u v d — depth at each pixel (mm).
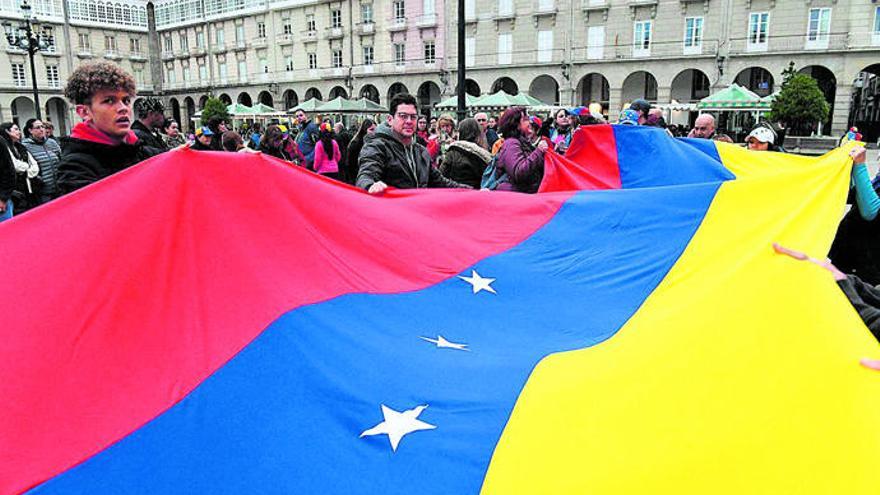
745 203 3229
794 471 1541
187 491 1702
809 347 1711
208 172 2520
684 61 32750
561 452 1755
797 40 30156
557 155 4723
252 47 50438
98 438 1826
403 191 3625
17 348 1910
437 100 42938
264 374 2094
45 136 8016
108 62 2707
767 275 1959
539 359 2324
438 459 1802
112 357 2006
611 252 3301
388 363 2256
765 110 23922
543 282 3111
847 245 3740
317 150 10062
